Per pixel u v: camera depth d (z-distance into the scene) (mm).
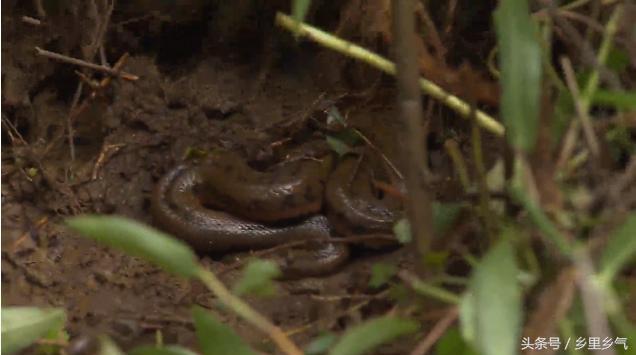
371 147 2344
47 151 2363
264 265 1720
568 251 1633
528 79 1723
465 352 1823
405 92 1949
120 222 1596
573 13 2002
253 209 2312
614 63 1980
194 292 2221
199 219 2305
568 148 1938
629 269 1984
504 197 1992
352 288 2221
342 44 2027
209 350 1787
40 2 2379
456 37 2336
